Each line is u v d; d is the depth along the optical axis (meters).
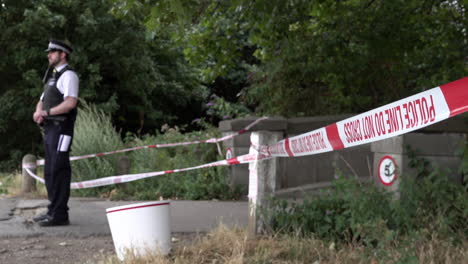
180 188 8.86
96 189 8.82
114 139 10.03
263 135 4.95
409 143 5.39
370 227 4.29
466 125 5.50
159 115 21.80
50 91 5.68
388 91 10.48
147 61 19.36
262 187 4.98
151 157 9.94
